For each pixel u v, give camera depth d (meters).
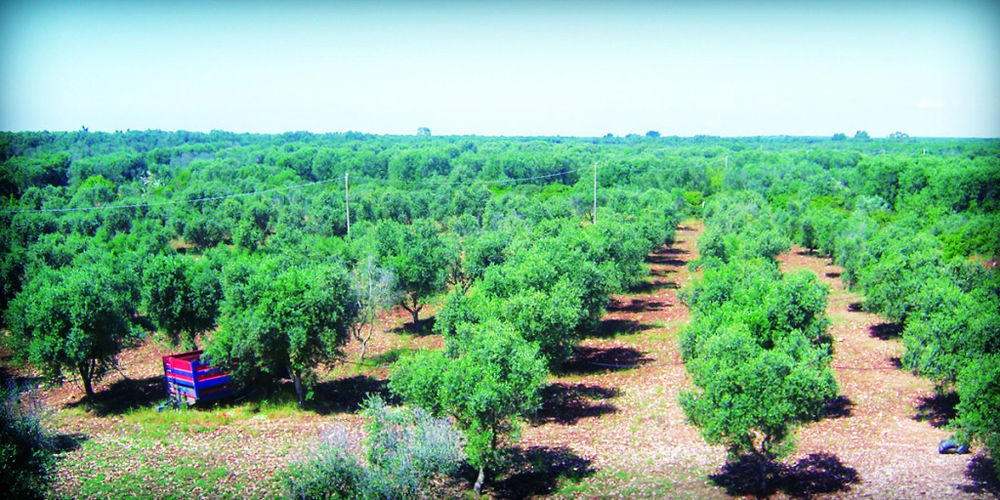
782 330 27.14
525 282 33.78
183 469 24.47
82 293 32.72
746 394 20.17
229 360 31.19
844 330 42.34
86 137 190.50
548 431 28.94
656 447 26.73
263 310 30.52
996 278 37.44
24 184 101.81
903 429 27.30
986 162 82.44
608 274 43.12
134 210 82.38
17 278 51.12
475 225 75.06
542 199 102.44
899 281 36.47
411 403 23.23
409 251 44.56
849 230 58.41
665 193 98.62
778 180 114.19
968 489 21.08
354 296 34.31
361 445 23.98
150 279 36.44
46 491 21.38
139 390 35.66
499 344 22.80
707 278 37.09
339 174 134.25
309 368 32.66
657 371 36.56
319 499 18.80
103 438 28.31
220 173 120.75
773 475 23.22
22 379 38.03
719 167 133.50
